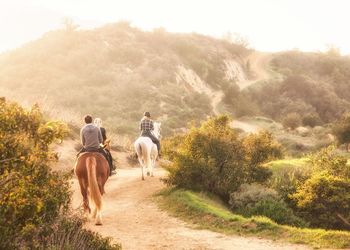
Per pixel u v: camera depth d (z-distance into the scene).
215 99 86.81
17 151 7.34
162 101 71.56
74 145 25.97
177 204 14.46
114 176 21.42
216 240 11.14
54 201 7.66
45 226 7.75
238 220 12.55
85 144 12.00
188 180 16.62
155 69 88.88
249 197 16.25
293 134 62.06
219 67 106.00
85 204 11.38
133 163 28.53
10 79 72.81
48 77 74.44
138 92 72.38
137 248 10.34
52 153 8.02
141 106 67.75
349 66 125.38
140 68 87.44
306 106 91.38
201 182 16.91
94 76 77.31
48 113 28.97
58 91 68.12
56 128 8.38
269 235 11.46
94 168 11.00
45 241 7.77
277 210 15.65
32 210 6.84
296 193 17.22
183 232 11.91
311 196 16.11
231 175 17.34
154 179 19.00
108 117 58.03
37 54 85.31
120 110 63.59
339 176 17.31
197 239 11.23
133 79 79.44
